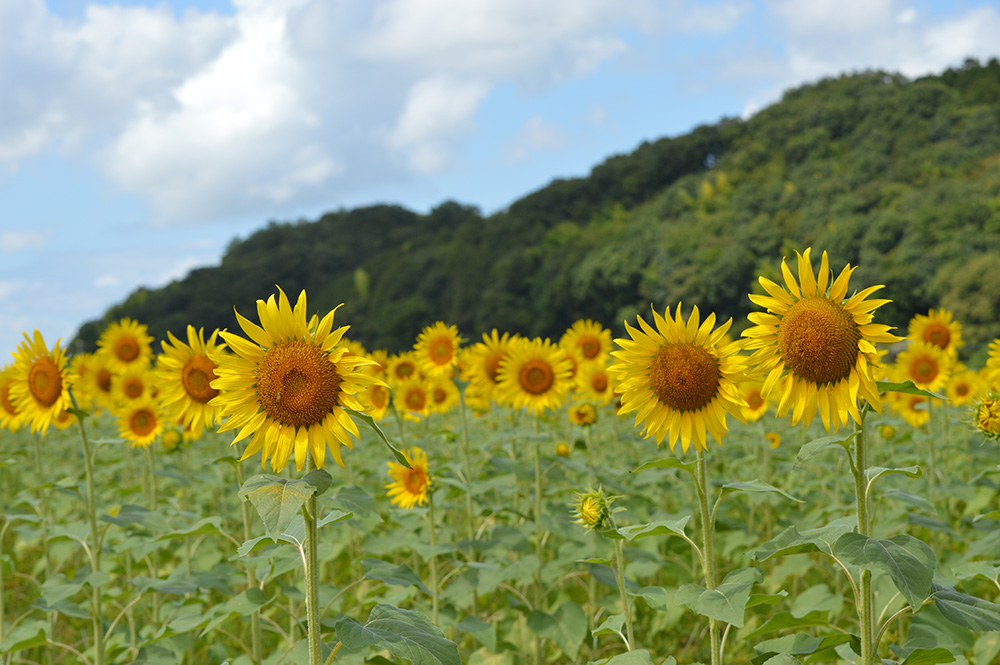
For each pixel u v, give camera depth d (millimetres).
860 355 3176
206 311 104688
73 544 7340
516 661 5965
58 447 12492
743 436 10820
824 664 4461
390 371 10984
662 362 3836
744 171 111500
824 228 81062
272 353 3178
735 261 76938
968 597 2969
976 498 7113
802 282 3363
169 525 5309
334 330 3209
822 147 108062
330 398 3109
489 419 10680
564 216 125938
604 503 3965
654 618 6523
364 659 3742
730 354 3793
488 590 5453
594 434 9547
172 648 5512
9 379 6207
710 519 3502
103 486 10180
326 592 4930
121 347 10648
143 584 5047
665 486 8375
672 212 108562
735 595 3082
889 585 4812
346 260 141875
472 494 6168
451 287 102625
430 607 5809
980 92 112125
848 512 6859
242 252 148375
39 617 7785
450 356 9211
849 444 3121
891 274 63875
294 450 3127
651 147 133625
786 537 3197
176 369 5207
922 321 9430
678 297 79062
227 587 5250
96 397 10648
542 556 6512
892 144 100875
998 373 6914
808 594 5121
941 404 8305
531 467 7691
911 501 3619
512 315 92125
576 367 9422
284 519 2680
